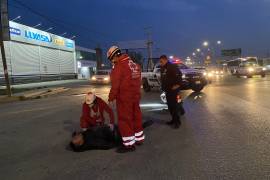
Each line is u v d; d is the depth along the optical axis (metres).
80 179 5.73
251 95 18.06
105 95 23.42
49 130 10.29
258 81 34.34
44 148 8.00
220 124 9.84
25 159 7.17
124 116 7.18
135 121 7.68
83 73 85.31
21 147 8.27
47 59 57.53
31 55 51.34
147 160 6.55
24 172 6.29
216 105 14.25
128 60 7.29
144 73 25.17
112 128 7.63
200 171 5.78
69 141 8.55
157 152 7.07
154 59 29.14
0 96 24.97
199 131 8.99
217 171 5.74
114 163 6.47
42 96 25.30
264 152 6.77
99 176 5.81
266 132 8.55
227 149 7.08
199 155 6.73
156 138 8.33
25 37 48.72
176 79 9.48
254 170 5.71
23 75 48.66
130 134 7.20
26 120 12.72
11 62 45.31
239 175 5.50
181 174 5.68
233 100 15.86
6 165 6.82
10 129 10.89
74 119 12.20
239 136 8.23
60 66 63.91
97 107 7.91
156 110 13.42
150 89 24.75
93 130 7.51
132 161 6.53
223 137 8.19
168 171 5.86
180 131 9.07
